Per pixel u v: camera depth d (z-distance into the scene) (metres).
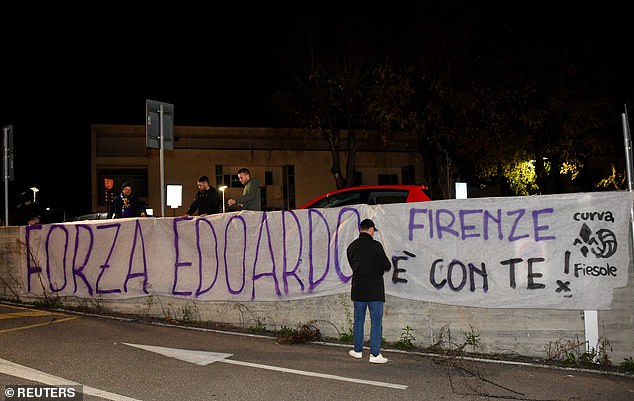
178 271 10.29
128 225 10.83
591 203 7.67
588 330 7.57
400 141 43.19
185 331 9.31
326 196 12.19
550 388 6.44
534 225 7.89
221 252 9.95
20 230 11.99
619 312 7.51
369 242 7.57
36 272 11.76
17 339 8.42
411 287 8.41
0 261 12.25
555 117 22.62
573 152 23.44
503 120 22.89
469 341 8.05
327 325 9.02
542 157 24.47
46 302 11.52
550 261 7.76
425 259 8.39
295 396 6.07
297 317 9.25
